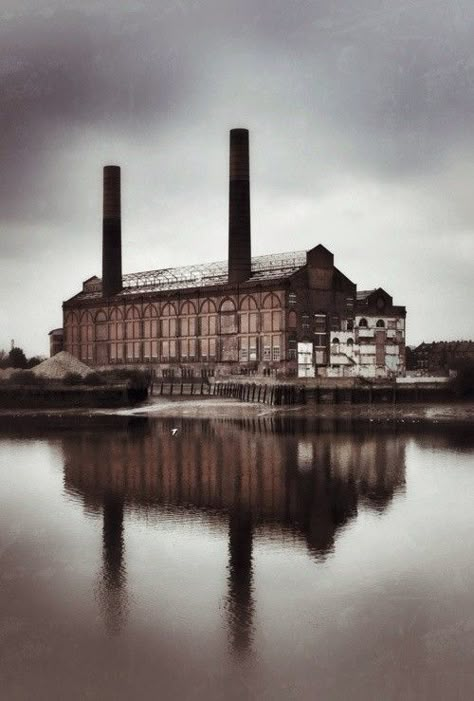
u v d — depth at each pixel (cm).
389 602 3700
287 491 6006
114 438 9262
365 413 12281
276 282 14062
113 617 3534
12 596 3769
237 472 6819
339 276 14638
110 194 17500
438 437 9256
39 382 13925
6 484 6272
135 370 15938
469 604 3675
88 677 3038
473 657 3183
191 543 4588
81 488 6109
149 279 17612
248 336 14688
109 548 4500
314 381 13425
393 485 6231
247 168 14900
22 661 3139
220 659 3170
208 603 3675
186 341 15925
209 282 16088
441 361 18550
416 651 3225
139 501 5659
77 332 18575
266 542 4606
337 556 4338
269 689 2958
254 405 13300
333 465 7175
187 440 9056
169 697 2905
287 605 3653
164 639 3316
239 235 14925
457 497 5794
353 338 14662
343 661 3155
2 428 10356
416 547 4512
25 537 4728
